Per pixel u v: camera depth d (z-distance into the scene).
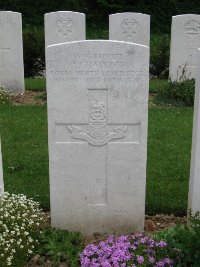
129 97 1.52
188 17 3.88
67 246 1.48
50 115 1.52
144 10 9.16
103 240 1.58
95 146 1.56
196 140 1.54
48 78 1.49
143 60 1.48
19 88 3.82
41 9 9.05
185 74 4.01
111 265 1.35
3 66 3.73
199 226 1.40
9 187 1.97
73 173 1.59
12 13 3.61
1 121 2.94
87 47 1.46
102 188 1.61
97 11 9.19
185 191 1.97
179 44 3.95
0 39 3.66
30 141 2.57
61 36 3.81
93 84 1.50
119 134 1.55
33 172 2.14
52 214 1.63
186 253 1.34
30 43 5.06
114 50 1.47
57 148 1.56
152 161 2.29
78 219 1.64
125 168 1.59
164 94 3.65
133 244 1.42
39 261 1.43
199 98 1.50
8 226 1.44
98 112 1.53
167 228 1.66
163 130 2.80
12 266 1.34
